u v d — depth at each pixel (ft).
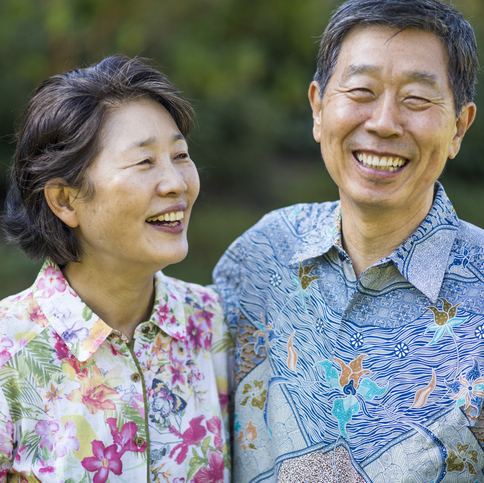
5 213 5.70
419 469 5.24
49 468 5.06
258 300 6.29
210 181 35.09
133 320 5.70
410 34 5.19
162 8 23.67
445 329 5.42
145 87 5.21
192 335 5.97
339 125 5.41
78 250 5.46
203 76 25.26
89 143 5.05
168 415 5.51
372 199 5.40
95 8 22.41
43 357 5.25
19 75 26.78
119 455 5.21
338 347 5.65
